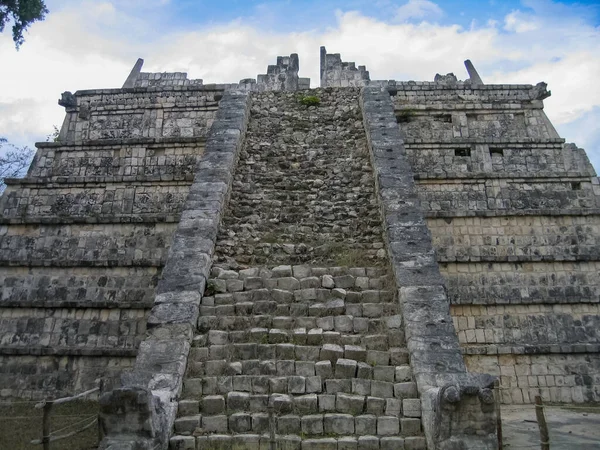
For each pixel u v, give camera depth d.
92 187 13.70
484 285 12.26
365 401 7.00
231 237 10.48
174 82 22.36
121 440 5.75
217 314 8.55
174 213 12.62
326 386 7.25
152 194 13.55
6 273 11.86
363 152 13.53
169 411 6.56
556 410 10.30
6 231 12.48
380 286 9.12
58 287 11.66
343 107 16.05
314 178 12.62
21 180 13.66
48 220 12.43
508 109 16.48
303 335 8.05
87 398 9.97
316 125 15.05
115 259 11.87
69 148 15.22
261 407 6.98
